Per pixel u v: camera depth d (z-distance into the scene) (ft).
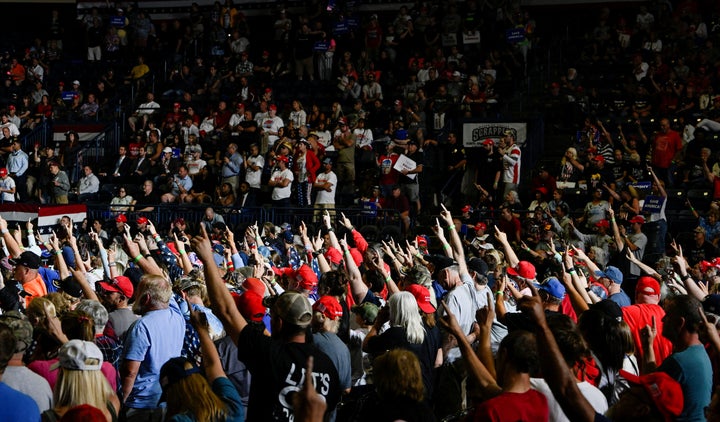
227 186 61.87
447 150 64.69
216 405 13.35
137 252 23.53
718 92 64.49
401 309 18.12
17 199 68.69
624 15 80.33
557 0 81.82
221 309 14.07
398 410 13.43
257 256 26.37
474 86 67.51
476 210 54.29
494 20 75.20
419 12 79.61
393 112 69.56
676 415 12.44
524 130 63.46
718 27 72.02
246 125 69.31
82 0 93.50
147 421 18.78
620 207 50.67
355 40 81.76
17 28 96.94
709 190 55.52
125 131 75.61
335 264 29.73
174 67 82.33
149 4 92.48
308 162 59.52
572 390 11.53
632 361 17.78
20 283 25.26
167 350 19.03
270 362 13.84
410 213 58.03
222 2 90.58
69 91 79.56
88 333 17.10
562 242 41.11
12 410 13.21
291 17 86.94
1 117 77.41
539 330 11.71
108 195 66.33
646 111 64.75
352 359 20.68
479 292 23.47
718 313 19.10
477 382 14.37
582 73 72.74
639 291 21.29
